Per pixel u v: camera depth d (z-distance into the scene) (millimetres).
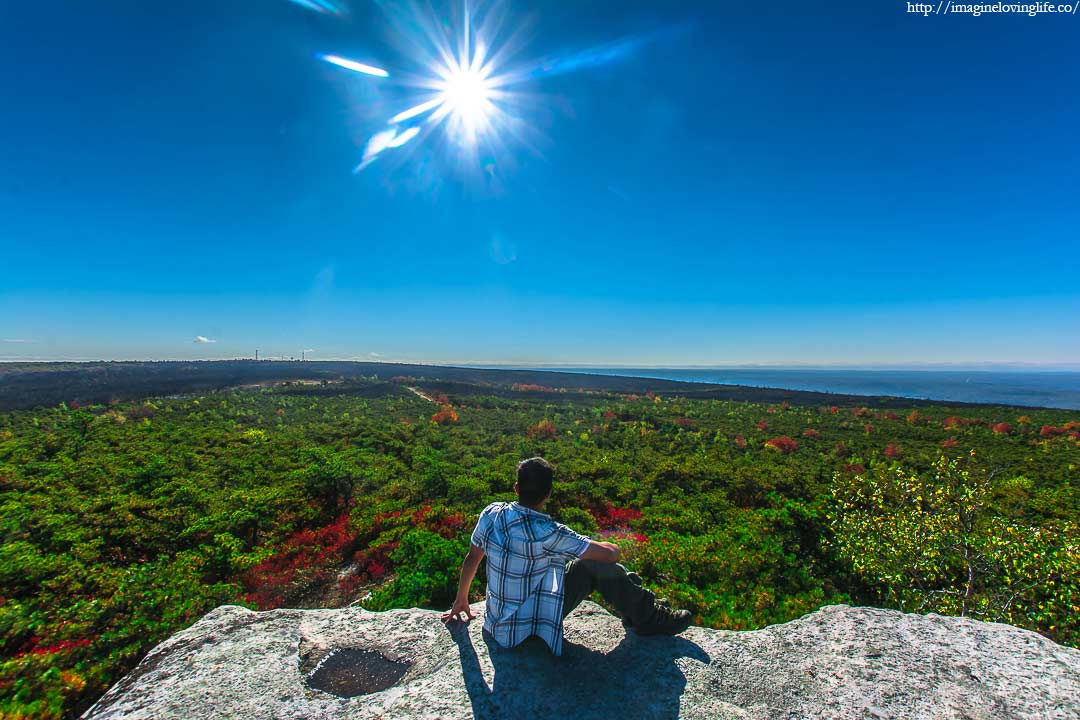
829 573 10734
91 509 18797
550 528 2693
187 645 3041
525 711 2391
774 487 23562
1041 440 60000
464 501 22266
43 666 6172
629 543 11164
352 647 2998
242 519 17281
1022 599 8383
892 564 9422
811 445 54438
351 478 23531
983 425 76312
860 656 2875
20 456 32844
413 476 27875
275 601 12594
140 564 15102
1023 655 2852
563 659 2795
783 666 2809
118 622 8266
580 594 2969
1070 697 2496
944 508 9219
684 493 24984
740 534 12156
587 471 29312
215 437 41250
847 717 2408
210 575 13430
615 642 3023
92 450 35781
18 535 15391
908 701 2504
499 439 52156
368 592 13102
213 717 2404
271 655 2900
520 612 2764
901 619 3258
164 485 23531
